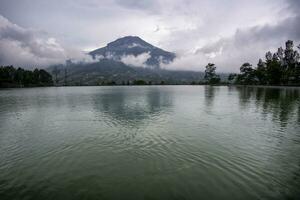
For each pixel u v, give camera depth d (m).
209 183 11.73
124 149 17.30
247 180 12.06
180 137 20.41
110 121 28.47
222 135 21.03
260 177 12.42
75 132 22.95
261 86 143.75
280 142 18.75
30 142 19.69
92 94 84.94
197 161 14.71
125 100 57.06
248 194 10.69
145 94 82.00
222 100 54.72
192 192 10.87
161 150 16.94
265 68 153.25
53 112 37.22
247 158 15.20
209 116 31.38
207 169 13.47
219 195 10.59
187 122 27.17
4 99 63.81
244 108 39.12
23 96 76.06
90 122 28.09
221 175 12.66
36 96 75.94
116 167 13.90
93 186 11.57
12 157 16.00
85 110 39.03
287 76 138.25
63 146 18.34
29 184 11.92
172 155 15.87
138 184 11.70
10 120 30.34
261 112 34.22
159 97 66.44
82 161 14.98
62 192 11.05
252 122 26.86
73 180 12.28
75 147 18.03
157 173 12.98
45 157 15.90
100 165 14.25
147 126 25.12
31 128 25.27
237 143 18.53
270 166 13.89
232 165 14.06
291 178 12.30
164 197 10.47
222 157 15.42
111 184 11.73
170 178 12.33
